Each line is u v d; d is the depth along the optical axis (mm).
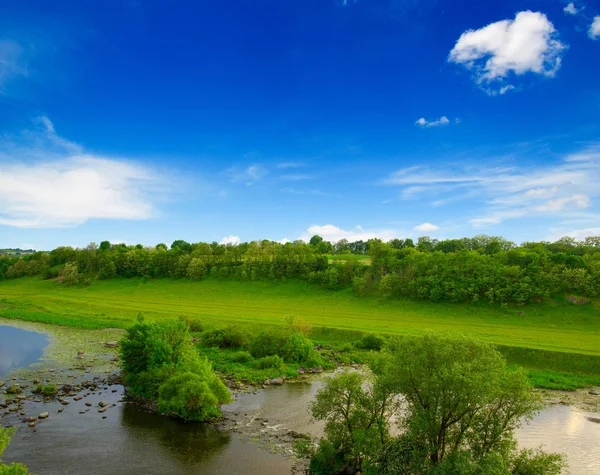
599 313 91625
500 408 24656
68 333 79688
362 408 28000
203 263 164250
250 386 47969
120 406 39406
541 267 108750
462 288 106438
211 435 33344
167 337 45406
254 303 123812
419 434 24672
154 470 27406
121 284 165000
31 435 32406
